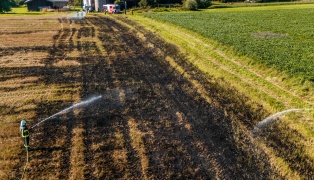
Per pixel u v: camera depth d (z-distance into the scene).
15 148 12.50
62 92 18.39
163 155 12.15
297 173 11.08
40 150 12.40
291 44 26.89
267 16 50.66
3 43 31.42
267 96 17.20
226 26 38.03
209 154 12.19
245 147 12.61
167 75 21.59
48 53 27.41
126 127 14.30
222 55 25.25
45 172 11.09
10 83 19.77
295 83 18.00
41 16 60.62
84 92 18.45
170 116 15.36
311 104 15.89
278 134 13.52
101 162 11.70
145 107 16.39
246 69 21.52
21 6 122.75
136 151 12.42
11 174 10.98
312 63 20.73
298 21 43.41
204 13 58.66
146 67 23.45
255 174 11.01
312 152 12.23
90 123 14.62
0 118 15.00
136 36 35.62
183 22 41.91
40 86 19.31
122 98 17.56
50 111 15.84
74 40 33.31
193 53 26.38
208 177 10.89
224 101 17.03
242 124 14.45
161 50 28.17
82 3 106.56
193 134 13.67
